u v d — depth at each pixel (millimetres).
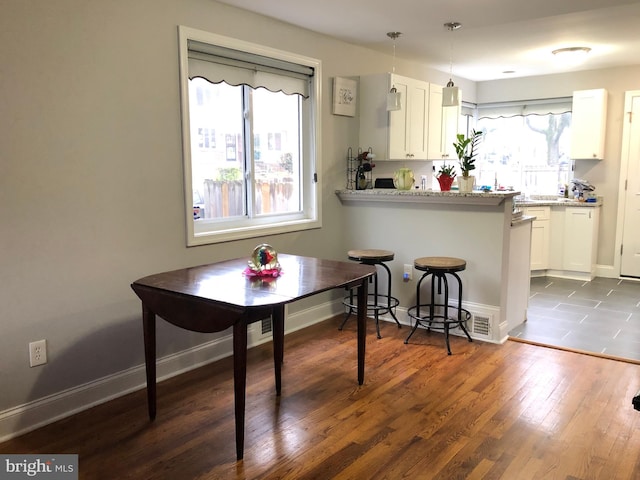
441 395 2830
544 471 2115
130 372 2889
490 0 3174
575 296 5012
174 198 3035
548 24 3846
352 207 4387
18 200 2346
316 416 2598
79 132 2545
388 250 4211
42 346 2484
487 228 3662
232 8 3275
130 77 2744
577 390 2881
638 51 4793
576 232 5789
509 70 5824
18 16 2275
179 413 2631
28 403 2457
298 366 3252
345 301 4434
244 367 2148
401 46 4504
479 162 6789
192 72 3109
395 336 3836
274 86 3688
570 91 5961
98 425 2508
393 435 2412
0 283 2316
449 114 5297
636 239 5691
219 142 3465
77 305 2615
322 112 4113
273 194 3898
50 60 2402
